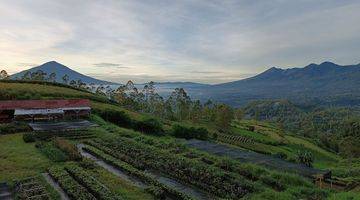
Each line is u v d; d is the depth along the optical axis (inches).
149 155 1804.9
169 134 3287.4
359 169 2706.7
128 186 1339.8
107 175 1461.6
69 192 1226.6
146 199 1215.6
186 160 1711.4
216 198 1275.8
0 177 1366.9
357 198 1263.5
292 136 6368.1
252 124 6948.8
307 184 1475.1
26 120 2714.1
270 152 3654.0
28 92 3553.2
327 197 1330.0
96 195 1227.2
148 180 1406.3
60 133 2278.5
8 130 2303.2
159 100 6190.9
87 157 1791.3
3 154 1711.4
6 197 1174.3
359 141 5743.1
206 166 1611.7
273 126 7204.7
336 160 4741.6
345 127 7834.6
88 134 2325.3
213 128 5152.6
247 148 3580.2
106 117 3240.7
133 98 6151.6
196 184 1400.1
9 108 2765.7
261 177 1509.6
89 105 3154.5
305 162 2854.3
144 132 3152.1
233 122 6535.4
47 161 1626.5
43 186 1290.6
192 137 3304.6
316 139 6953.7
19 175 1403.8
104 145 2048.5
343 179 1950.1
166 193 1306.6
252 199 1232.8
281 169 1781.5
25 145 1953.7
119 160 1715.1
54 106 2955.2
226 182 1428.4
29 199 1146.7
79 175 1402.6
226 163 1689.2
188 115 5718.5
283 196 1266.0
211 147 2288.4
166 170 1572.3
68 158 1676.9
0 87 3481.8
